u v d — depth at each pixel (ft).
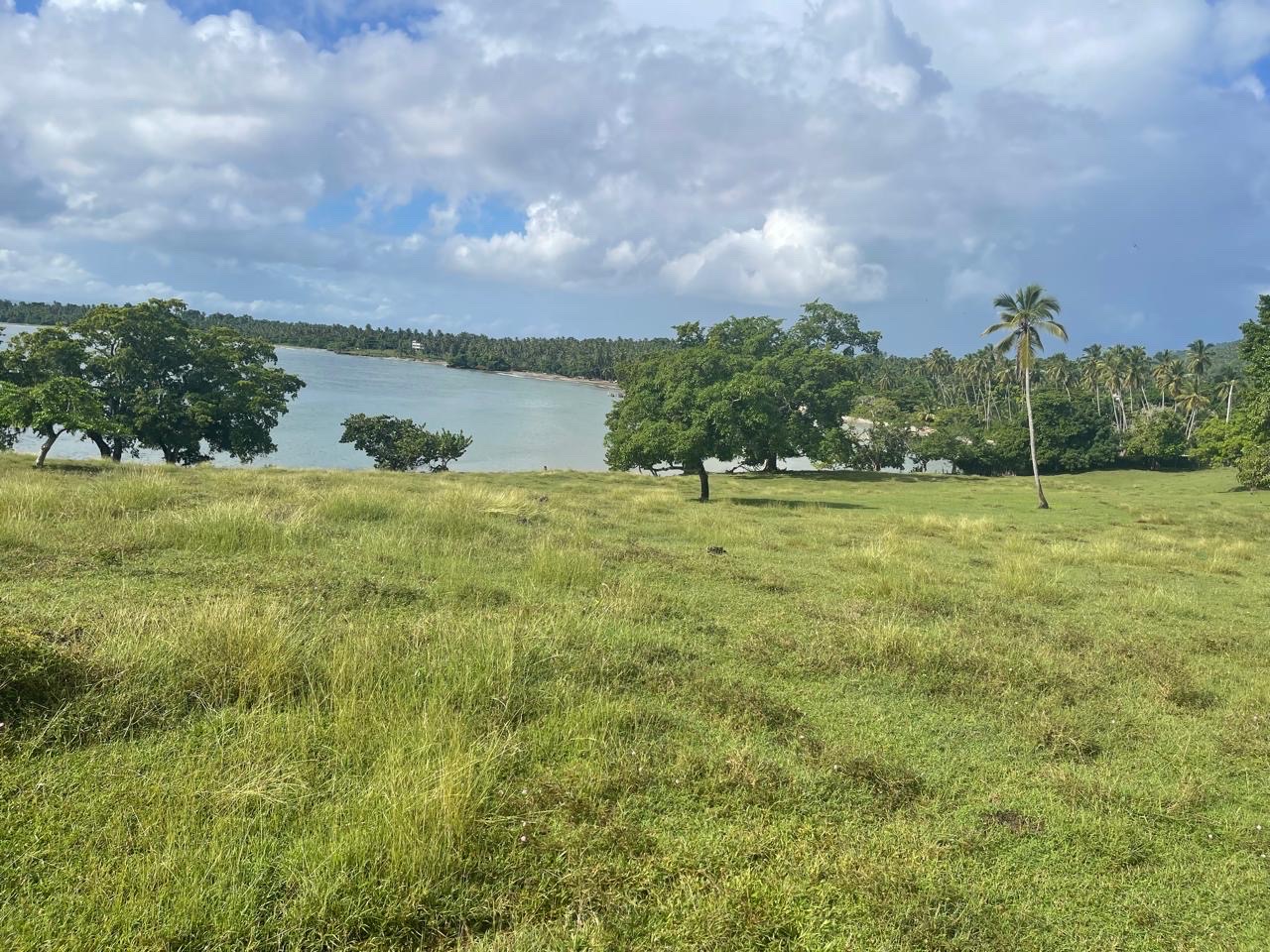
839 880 11.87
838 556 43.55
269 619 18.31
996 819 14.44
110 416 122.62
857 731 18.25
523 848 11.86
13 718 13.39
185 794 11.97
